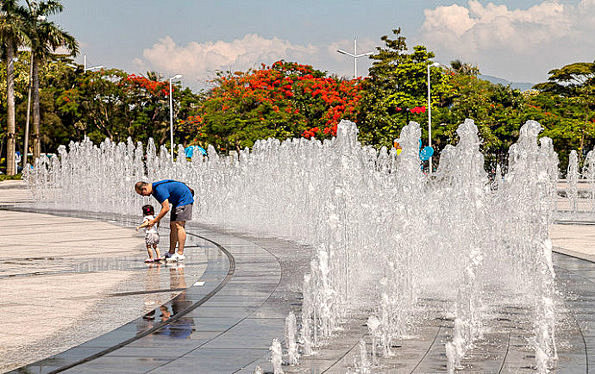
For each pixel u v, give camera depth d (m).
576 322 7.36
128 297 9.02
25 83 64.69
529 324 7.41
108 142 30.97
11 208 28.08
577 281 9.90
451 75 54.56
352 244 10.28
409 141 10.48
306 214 17.59
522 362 5.96
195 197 23.28
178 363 5.94
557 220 21.03
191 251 13.77
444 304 8.46
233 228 18.58
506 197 11.58
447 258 10.98
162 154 29.52
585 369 5.70
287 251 13.62
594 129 56.50
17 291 9.57
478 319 7.63
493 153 52.56
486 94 52.94
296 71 56.31
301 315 7.80
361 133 48.75
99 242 15.73
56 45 55.19
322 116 53.53
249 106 53.47
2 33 52.50
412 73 48.94
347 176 10.39
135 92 60.12
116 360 6.05
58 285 10.02
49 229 19.09
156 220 12.19
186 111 60.56
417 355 6.22
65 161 32.41
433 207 11.78
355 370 5.77
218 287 9.61
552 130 55.44
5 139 73.12
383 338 6.61
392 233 9.27
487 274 10.52
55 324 7.52
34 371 5.78
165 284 9.97
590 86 59.81
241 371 5.70
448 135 49.28
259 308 8.18
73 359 6.11
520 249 10.52
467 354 6.25
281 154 19.55
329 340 6.80
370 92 49.09
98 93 60.16
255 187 20.94
